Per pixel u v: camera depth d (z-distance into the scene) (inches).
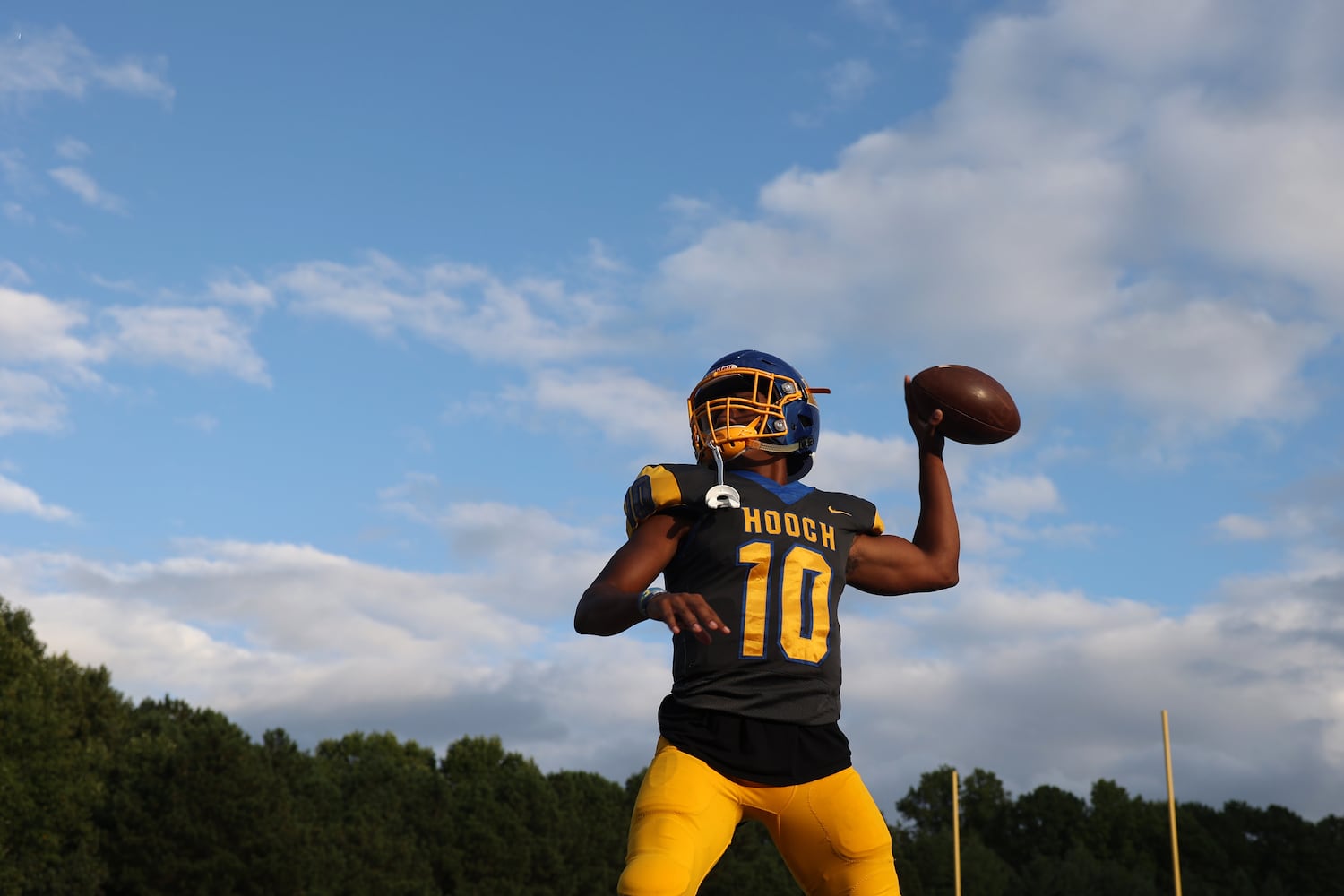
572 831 2444.6
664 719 139.3
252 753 1791.3
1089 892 3051.2
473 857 2274.9
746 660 136.5
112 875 1609.3
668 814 131.8
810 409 155.4
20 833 1519.4
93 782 1630.2
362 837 2011.6
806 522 144.8
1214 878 3454.7
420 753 3073.3
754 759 134.5
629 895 127.0
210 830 1625.2
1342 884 3432.6
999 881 3063.5
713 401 150.9
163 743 1797.5
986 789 3759.8
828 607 142.9
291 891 1668.3
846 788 138.6
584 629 135.9
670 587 144.6
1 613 1763.0
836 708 142.4
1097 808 3614.7
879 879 138.1
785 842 140.9
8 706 1519.4
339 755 2977.4
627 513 144.8
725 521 141.1
